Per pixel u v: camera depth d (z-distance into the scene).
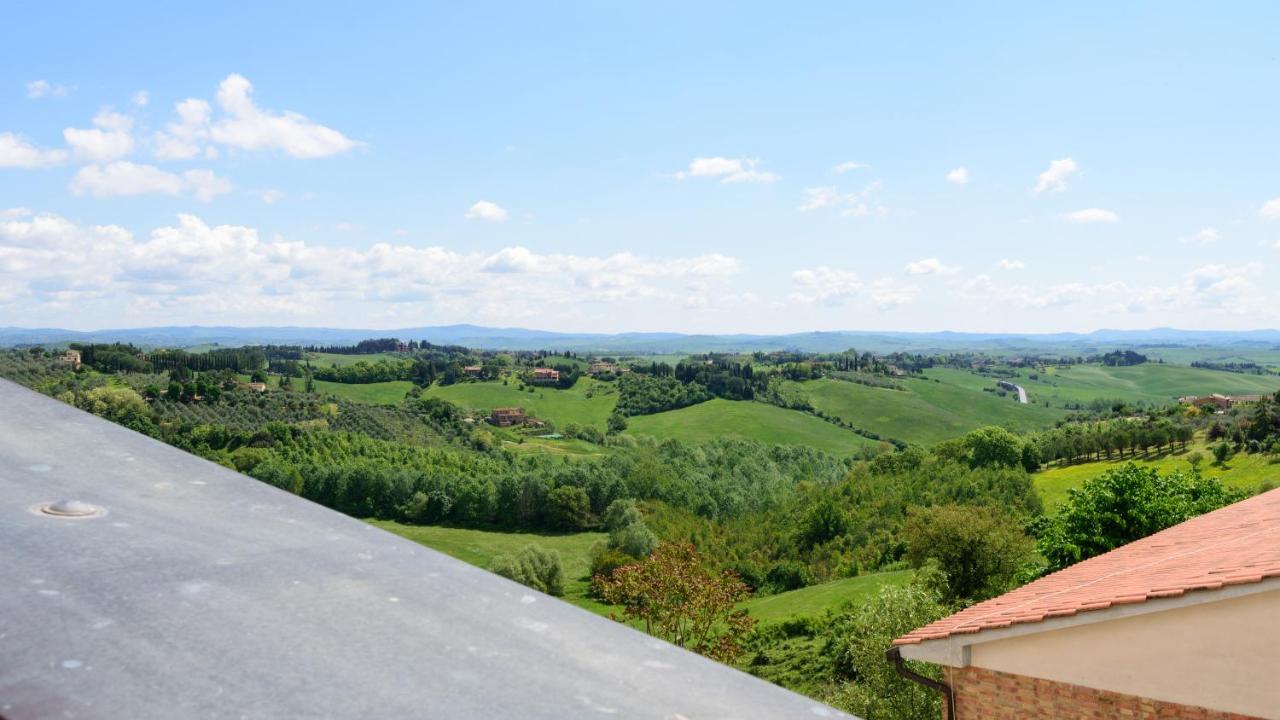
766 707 0.69
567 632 0.81
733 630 31.73
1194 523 14.05
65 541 0.81
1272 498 14.35
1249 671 7.22
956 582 39.78
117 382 108.19
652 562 32.22
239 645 0.62
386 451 105.88
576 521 91.69
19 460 1.12
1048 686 8.37
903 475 92.56
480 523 92.31
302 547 0.93
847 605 44.75
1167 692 7.62
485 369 185.25
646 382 182.25
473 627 0.77
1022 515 71.12
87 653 0.57
